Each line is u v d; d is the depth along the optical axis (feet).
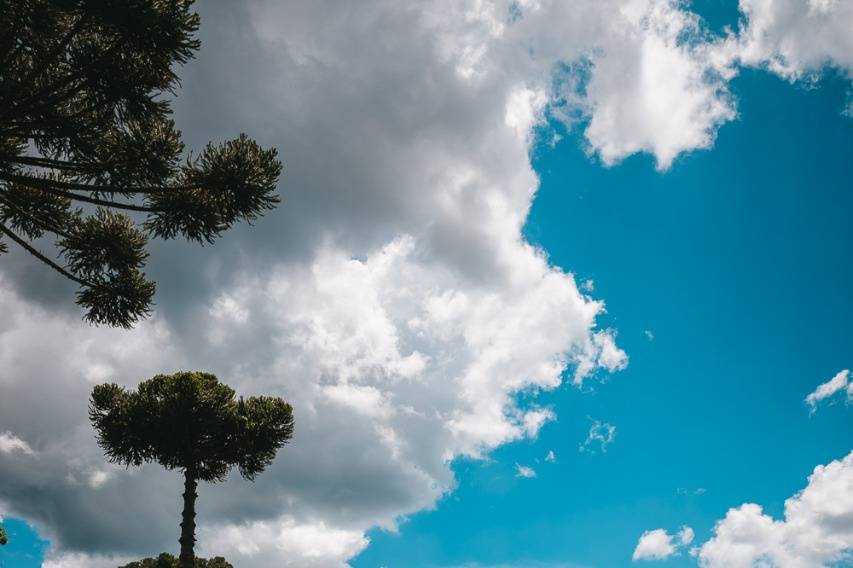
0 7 31.04
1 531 69.26
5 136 35.22
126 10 32.19
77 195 37.01
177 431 75.20
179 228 44.24
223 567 75.51
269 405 81.00
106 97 36.78
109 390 76.54
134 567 73.97
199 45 35.55
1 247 47.24
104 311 49.75
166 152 41.24
